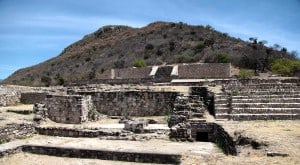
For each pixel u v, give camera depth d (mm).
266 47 96500
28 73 131625
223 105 33875
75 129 30562
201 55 90938
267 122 28797
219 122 29203
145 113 41219
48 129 31125
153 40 118875
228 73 63344
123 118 38812
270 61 82000
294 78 47469
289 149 18422
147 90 42125
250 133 22734
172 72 62500
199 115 33281
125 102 41906
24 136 29594
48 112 38688
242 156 18516
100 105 42594
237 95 35656
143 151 21922
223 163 17250
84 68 114688
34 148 24125
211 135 29078
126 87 47281
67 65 125562
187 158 19500
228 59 80562
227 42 105062
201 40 109062
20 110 38469
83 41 156125
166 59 97312
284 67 69250
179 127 29078
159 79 57438
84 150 22781
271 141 20250
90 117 38594
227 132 24109
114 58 114938
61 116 37938
